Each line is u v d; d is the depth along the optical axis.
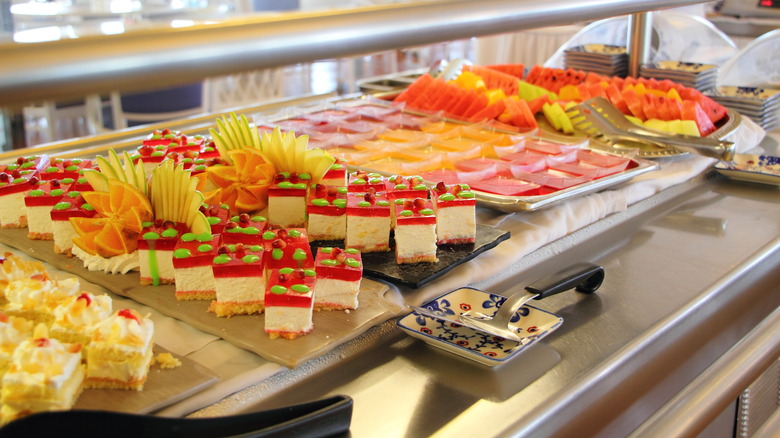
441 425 1.05
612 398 1.21
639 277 1.57
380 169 2.08
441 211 1.59
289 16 0.81
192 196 1.43
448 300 1.38
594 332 1.33
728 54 3.38
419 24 0.93
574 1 1.24
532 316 1.33
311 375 1.17
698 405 1.34
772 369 1.69
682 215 1.96
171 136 2.09
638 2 1.45
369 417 1.07
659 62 3.26
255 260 1.31
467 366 1.21
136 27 0.71
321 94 2.86
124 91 0.66
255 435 0.92
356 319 1.31
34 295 1.21
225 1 6.00
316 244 1.67
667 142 2.25
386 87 3.10
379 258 1.57
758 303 1.61
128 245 1.49
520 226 1.77
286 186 1.70
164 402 1.05
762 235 1.82
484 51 5.08
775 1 4.71
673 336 1.37
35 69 0.59
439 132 2.51
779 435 1.81
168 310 1.34
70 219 1.49
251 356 1.20
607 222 1.90
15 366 1.00
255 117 2.50
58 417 0.86
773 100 2.85
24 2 5.22
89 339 1.12
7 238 1.67
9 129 4.69
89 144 2.16
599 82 2.93
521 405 1.10
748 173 2.20
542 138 2.39
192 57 0.69
